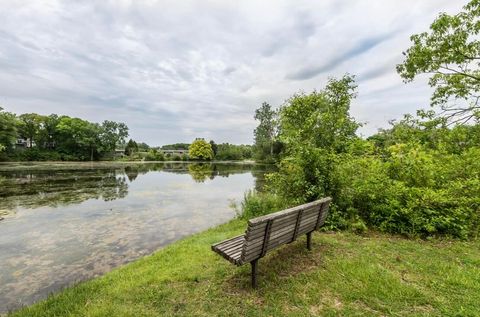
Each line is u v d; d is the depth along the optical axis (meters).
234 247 3.46
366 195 6.17
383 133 17.98
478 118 8.43
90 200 12.02
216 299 3.05
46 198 12.33
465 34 7.61
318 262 4.04
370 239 5.20
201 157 75.62
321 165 6.47
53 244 6.21
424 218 5.43
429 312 2.71
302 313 2.74
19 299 3.81
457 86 8.47
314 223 4.52
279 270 3.78
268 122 53.44
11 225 7.83
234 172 31.39
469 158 6.74
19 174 24.31
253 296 3.10
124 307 2.92
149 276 3.81
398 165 6.83
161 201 11.93
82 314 2.83
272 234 3.27
